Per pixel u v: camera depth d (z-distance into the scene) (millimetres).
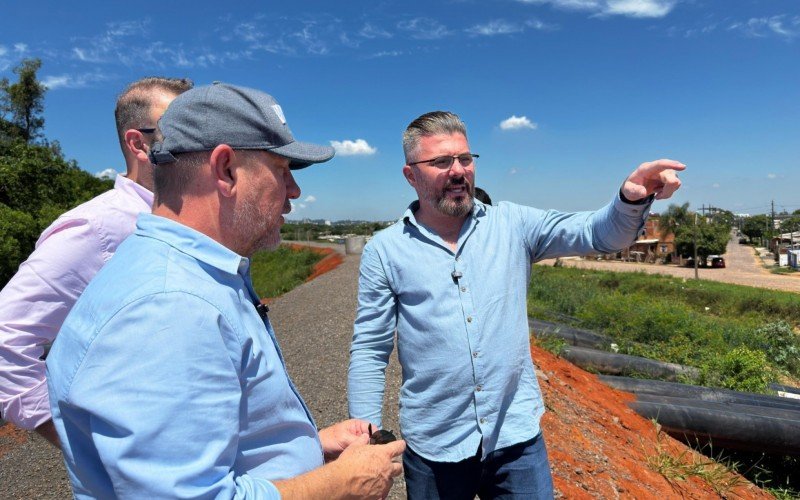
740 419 6629
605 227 2215
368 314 2559
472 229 2459
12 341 1839
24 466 5301
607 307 14547
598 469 4559
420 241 2480
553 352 9344
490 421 2330
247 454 1330
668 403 7082
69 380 1123
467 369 2336
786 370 13609
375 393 2508
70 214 2004
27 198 17266
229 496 1136
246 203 1355
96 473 1150
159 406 1073
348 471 1402
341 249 35562
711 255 73312
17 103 31062
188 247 1268
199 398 1126
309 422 1538
